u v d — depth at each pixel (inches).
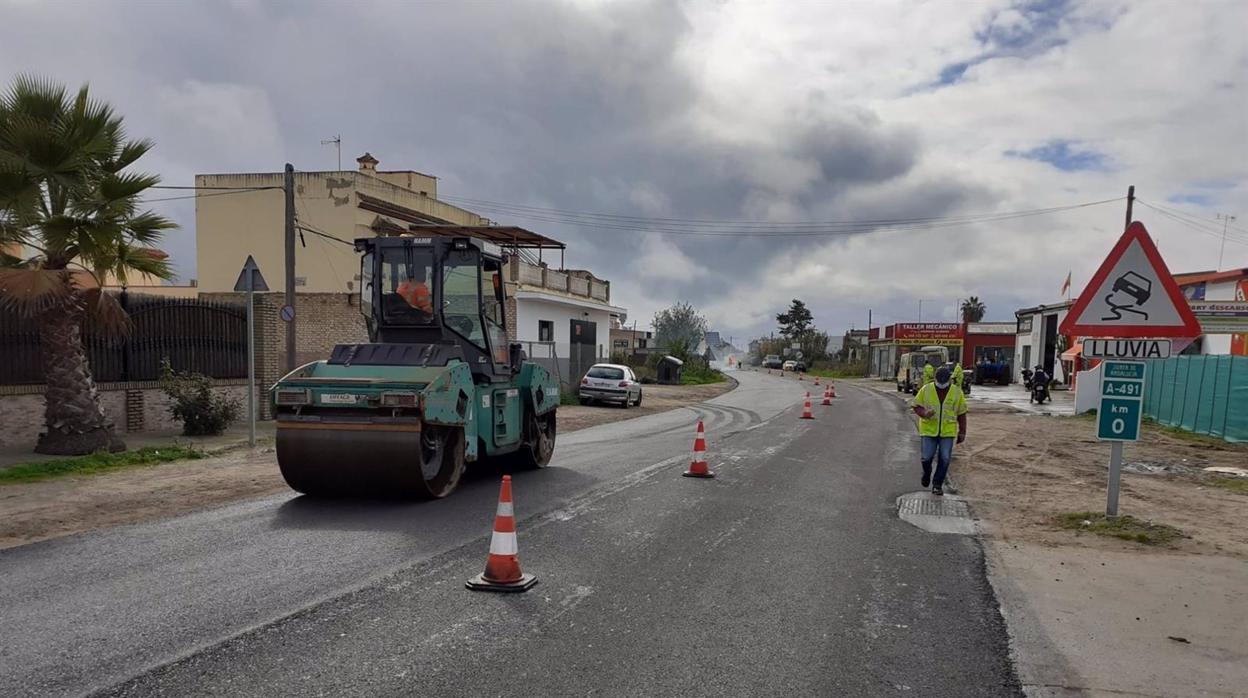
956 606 229.0
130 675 167.0
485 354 421.1
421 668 174.4
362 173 1023.0
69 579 235.5
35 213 457.7
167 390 600.1
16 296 444.1
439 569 251.1
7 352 507.2
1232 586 250.7
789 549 291.3
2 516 325.1
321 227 1014.4
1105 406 343.3
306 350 1009.5
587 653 186.1
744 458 548.7
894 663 185.9
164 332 632.4
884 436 738.2
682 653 187.9
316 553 267.9
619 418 938.1
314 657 178.9
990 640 201.9
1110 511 347.9
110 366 588.7
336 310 1009.5
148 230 497.4
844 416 994.1
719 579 249.9
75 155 459.2
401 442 343.3
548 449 499.8
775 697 165.5
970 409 1135.0
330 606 213.6
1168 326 326.6
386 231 1045.2
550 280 1477.6
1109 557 286.8
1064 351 1903.3
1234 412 698.2
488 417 419.5
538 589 234.1
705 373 2404.0
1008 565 275.0
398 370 370.0
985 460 569.6
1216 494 427.8
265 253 1029.2
